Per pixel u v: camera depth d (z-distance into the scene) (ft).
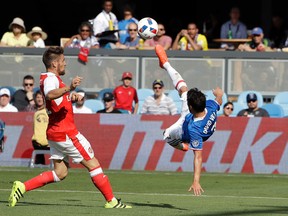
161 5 220.43
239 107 148.97
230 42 171.01
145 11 219.41
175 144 83.71
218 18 209.77
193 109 79.05
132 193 100.58
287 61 157.17
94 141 135.23
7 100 141.18
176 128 82.74
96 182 81.10
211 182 116.26
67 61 157.48
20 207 81.66
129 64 157.28
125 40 167.12
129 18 169.58
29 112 136.15
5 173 123.54
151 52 157.07
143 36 98.27
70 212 77.61
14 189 81.71
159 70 157.28
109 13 164.76
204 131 79.20
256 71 157.48
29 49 157.07
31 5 218.59
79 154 80.69
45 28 219.82
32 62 157.28
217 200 92.27
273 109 144.25
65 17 220.23
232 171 133.90
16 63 157.28
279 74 157.28
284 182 117.50
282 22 181.78
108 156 135.23
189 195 98.32
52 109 80.02
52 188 104.63
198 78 157.17
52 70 80.43
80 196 94.94
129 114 135.03
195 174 78.38
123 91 148.25
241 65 157.28
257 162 133.80
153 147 134.72
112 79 157.58
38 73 157.48
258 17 220.23
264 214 78.02
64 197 93.56
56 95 78.33
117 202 81.71
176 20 212.84
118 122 135.13
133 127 134.92
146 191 103.24
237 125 133.90
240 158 133.90
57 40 220.23
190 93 79.30
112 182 114.32
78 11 220.43
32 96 146.82
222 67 157.17
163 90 151.53
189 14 221.87
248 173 132.87
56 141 80.33
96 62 157.48
